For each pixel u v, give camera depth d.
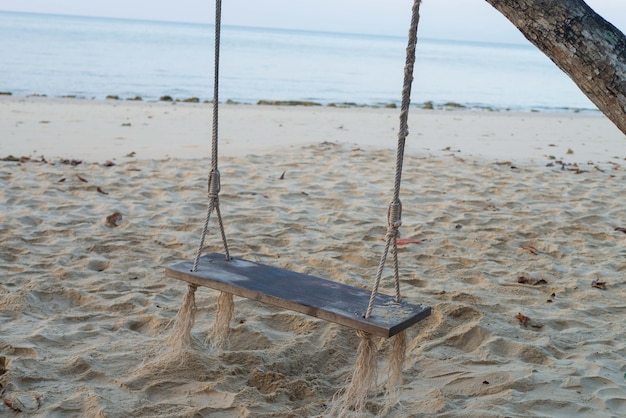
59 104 18.03
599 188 8.77
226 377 3.55
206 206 7.03
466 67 71.81
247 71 40.03
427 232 6.45
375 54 85.00
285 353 3.86
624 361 3.90
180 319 3.70
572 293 5.06
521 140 14.74
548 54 3.10
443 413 3.27
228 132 13.63
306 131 14.52
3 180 7.57
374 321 2.94
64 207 6.66
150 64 39.78
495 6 3.15
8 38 56.06
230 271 3.56
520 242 6.27
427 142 13.64
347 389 3.15
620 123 3.00
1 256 5.25
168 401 3.30
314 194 7.79
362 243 6.01
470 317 4.46
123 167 8.73
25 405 3.17
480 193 8.19
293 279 3.49
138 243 5.76
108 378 3.49
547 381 3.59
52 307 4.43
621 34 3.01
